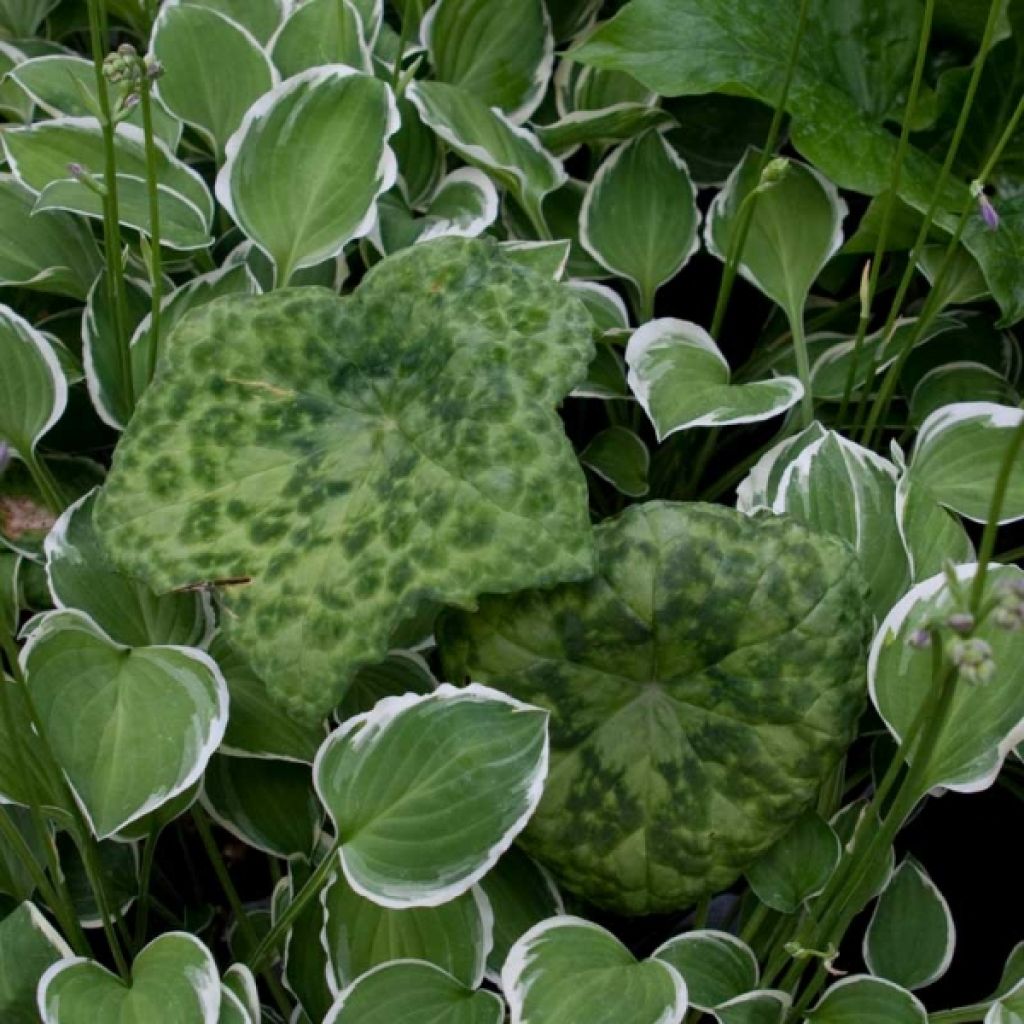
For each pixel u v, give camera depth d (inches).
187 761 47.3
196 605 51.7
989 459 52.4
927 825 59.5
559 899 50.3
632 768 48.6
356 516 48.2
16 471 55.2
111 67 48.0
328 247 53.5
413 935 48.5
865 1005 48.1
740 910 52.1
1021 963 51.4
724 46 57.3
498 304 48.8
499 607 48.1
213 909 55.1
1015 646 47.0
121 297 51.8
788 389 52.1
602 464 57.1
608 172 59.1
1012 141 59.5
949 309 60.3
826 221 57.6
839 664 47.9
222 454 49.1
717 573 47.7
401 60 59.7
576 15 65.1
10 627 54.0
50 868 48.4
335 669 47.2
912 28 59.6
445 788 46.7
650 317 58.5
